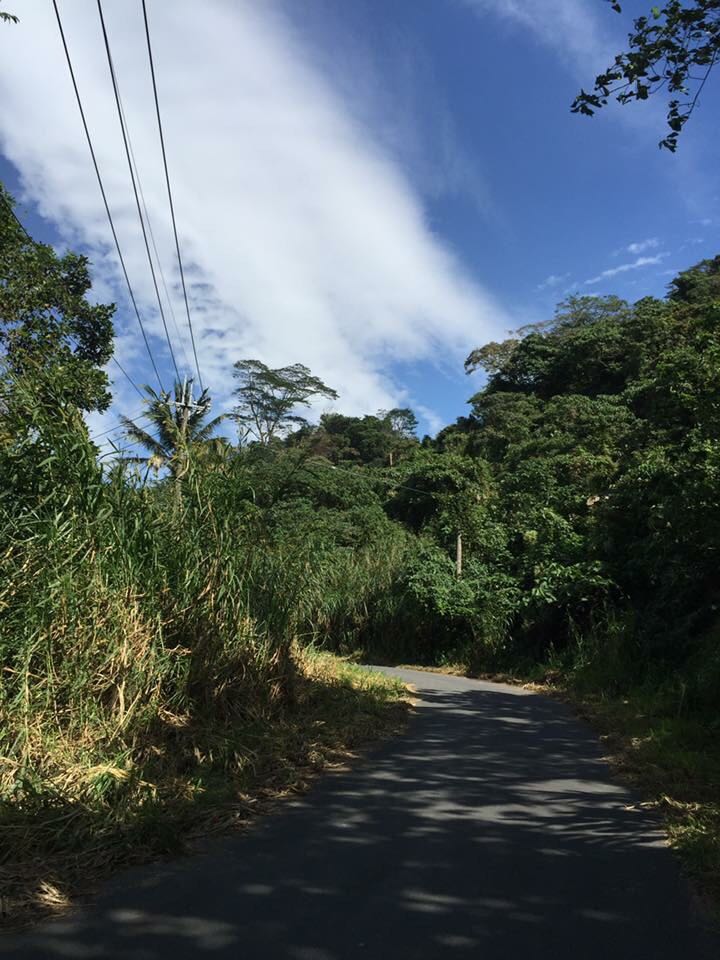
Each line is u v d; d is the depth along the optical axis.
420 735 8.59
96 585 6.24
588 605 17.33
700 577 12.55
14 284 10.62
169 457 8.54
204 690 7.32
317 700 9.38
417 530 37.78
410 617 22.48
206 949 3.19
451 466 38.06
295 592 9.54
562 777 6.74
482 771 6.84
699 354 12.18
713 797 5.92
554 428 41.62
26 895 3.68
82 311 14.52
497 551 24.75
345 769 6.70
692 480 11.37
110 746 5.78
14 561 5.92
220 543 8.00
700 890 4.03
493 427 52.09
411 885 3.99
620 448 23.08
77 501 6.55
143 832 4.47
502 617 19.41
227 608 7.92
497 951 3.26
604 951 3.29
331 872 4.14
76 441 6.60
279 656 8.80
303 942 3.29
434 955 3.21
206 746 6.50
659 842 4.86
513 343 66.44
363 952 3.21
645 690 11.74
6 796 4.75
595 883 4.11
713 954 3.29
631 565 16.39
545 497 25.03
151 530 7.42
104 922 3.44
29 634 5.62
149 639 6.63
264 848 4.52
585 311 65.00
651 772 6.80
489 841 4.78
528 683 16.16
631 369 47.12
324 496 41.69
